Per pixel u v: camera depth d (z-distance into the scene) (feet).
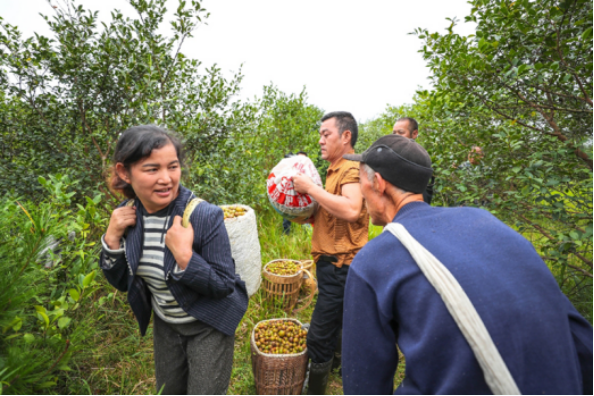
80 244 6.50
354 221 6.07
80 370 6.73
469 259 3.21
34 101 9.64
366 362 3.57
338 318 6.50
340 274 6.39
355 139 7.06
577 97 5.65
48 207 5.89
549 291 3.16
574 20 5.49
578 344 3.31
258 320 9.26
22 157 9.61
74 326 6.54
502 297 2.98
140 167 4.12
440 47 7.43
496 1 6.65
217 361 5.03
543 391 2.83
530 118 6.71
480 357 2.82
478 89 6.75
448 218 3.69
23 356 4.76
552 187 5.65
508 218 6.81
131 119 9.66
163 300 4.89
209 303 4.81
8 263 5.48
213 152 11.34
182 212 4.62
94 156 10.02
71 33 9.46
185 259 4.29
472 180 7.04
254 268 9.07
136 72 10.18
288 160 7.16
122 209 4.74
